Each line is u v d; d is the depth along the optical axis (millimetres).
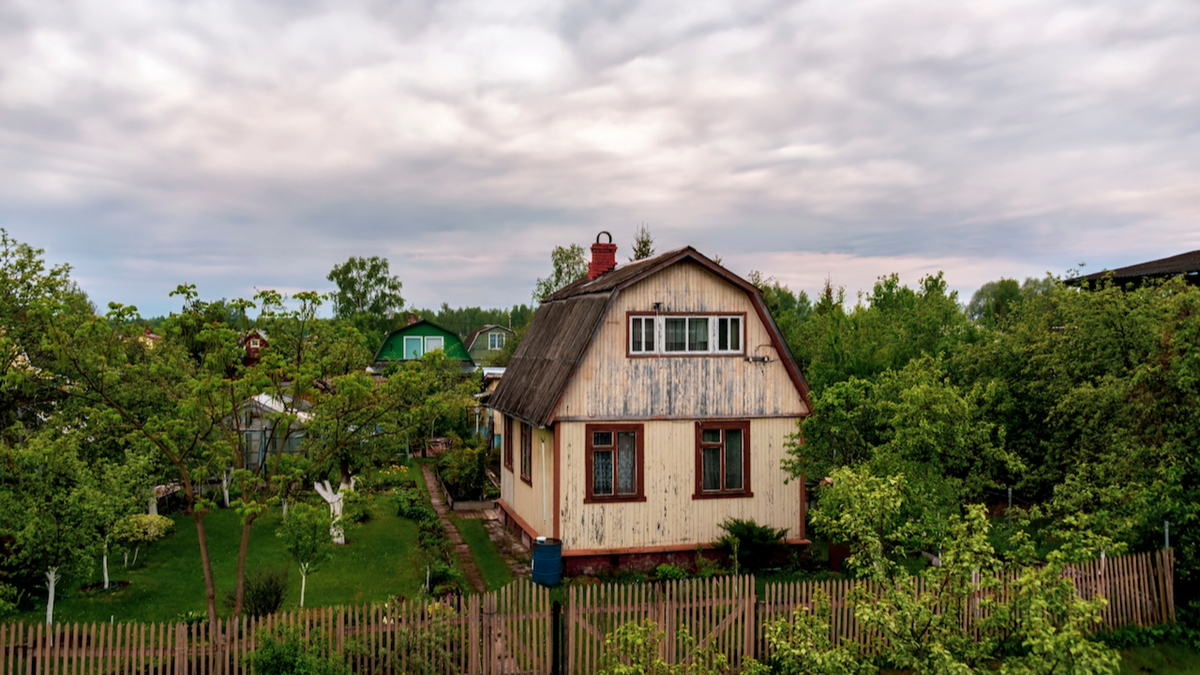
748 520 17141
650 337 17000
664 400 16984
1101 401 14797
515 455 20797
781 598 11641
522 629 10875
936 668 7816
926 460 13789
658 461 16922
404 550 18797
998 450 14250
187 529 20781
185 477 11773
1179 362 12656
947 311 27969
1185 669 11312
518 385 20188
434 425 36031
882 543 10039
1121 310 16328
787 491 17672
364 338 14797
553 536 16469
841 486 10203
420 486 28531
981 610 11148
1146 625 12312
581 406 16516
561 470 16391
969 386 19562
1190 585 13242
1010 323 21547
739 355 17438
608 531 16625
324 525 14680
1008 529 16109
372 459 19516
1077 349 17453
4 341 14695
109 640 9773
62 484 13562
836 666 8133
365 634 10250
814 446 16188
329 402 12805
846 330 24391
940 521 11914
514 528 20594
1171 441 12789
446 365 30125
